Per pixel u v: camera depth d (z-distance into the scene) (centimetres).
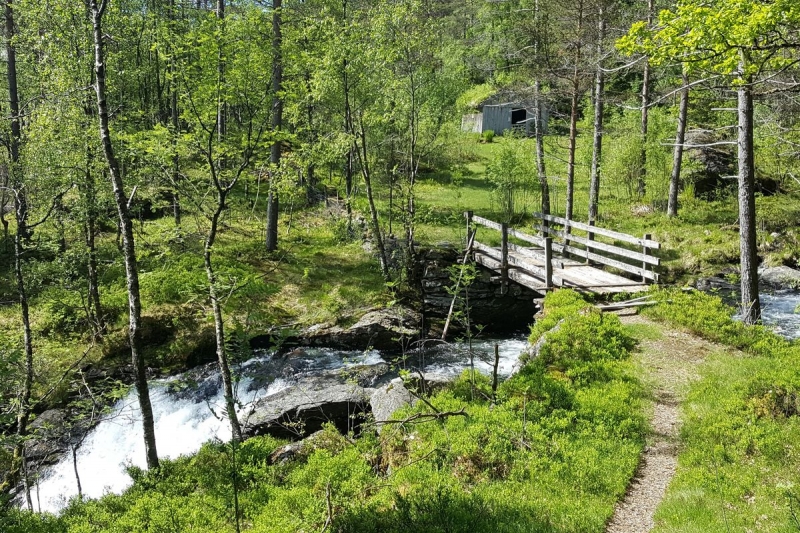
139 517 870
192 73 1214
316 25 2016
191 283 1864
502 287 1794
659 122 2850
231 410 1116
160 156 1232
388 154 2697
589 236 1975
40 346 1648
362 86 1975
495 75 4531
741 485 696
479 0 4678
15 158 1409
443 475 799
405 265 2150
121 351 1695
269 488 912
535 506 692
